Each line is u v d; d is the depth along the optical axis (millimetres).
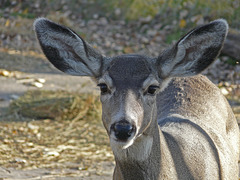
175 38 26469
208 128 9812
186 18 27922
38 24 8398
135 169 8031
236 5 26844
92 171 13031
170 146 8555
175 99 10430
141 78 7820
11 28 27094
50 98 17828
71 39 8375
